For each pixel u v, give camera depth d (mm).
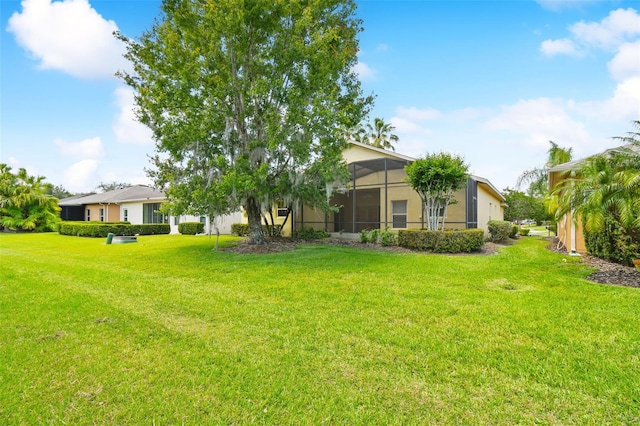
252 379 2762
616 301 4668
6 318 4203
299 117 9359
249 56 10234
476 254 9984
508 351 3191
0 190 23031
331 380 2746
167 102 9164
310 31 10164
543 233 25828
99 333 3744
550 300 4781
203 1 9930
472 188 13586
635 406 2318
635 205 5723
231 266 8039
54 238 17703
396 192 14875
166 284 6242
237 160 9703
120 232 19359
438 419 2246
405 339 3510
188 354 3225
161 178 11055
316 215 16922
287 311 4535
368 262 8344
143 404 2420
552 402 2393
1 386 2625
